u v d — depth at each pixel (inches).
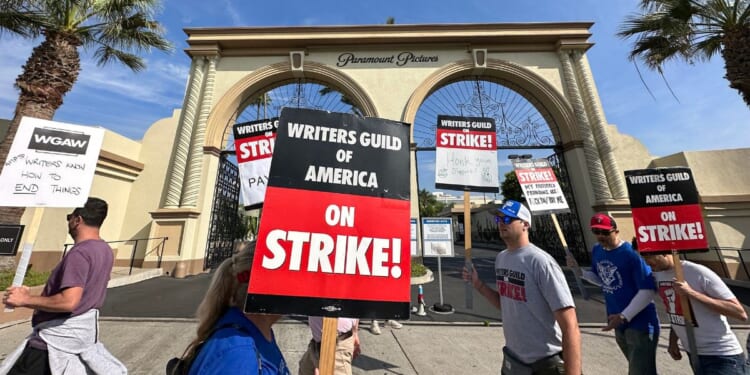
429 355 157.9
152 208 439.5
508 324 81.1
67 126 105.0
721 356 80.9
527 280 77.2
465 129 163.5
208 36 461.7
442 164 157.5
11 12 270.7
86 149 105.7
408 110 430.3
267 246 55.8
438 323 208.5
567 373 65.1
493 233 1122.7
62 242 351.3
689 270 89.7
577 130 421.1
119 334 179.9
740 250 338.0
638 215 105.5
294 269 56.3
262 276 53.0
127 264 416.5
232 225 492.1
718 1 279.3
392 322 206.2
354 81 445.1
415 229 384.2
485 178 155.8
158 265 374.3
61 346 75.3
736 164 381.1
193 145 417.7
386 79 451.8
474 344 173.5
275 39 452.1
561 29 455.8
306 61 457.1
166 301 255.0
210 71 446.9
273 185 60.3
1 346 159.8
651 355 95.0
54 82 277.9
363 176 65.6
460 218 1530.5
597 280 118.0
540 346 73.4
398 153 69.7
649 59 353.4
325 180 63.3
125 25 325.1
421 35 454.3
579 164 410.9
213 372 36.6
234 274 51.2
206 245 406.9
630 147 431.5
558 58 455.5
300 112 65.9
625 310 98.0
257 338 45.0
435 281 353.4
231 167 483.8
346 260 60.0
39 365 73.9
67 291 74.7
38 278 229.6
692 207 102.1
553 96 434.6
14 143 97.7
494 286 334.0
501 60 451.5
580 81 441.1
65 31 289.7
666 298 96.1
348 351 93.0
